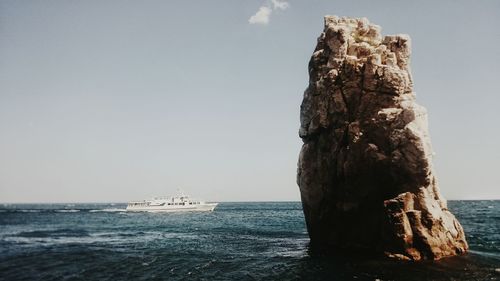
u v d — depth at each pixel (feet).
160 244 133.90
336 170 100.63
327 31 106.73
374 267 80.69
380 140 91.81
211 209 427.74
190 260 98.48
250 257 101.50
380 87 94.17
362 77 97.91
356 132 94.99
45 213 415.44
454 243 90.07
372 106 94.89
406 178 88.07
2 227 214.07
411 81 98.99
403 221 85.61
